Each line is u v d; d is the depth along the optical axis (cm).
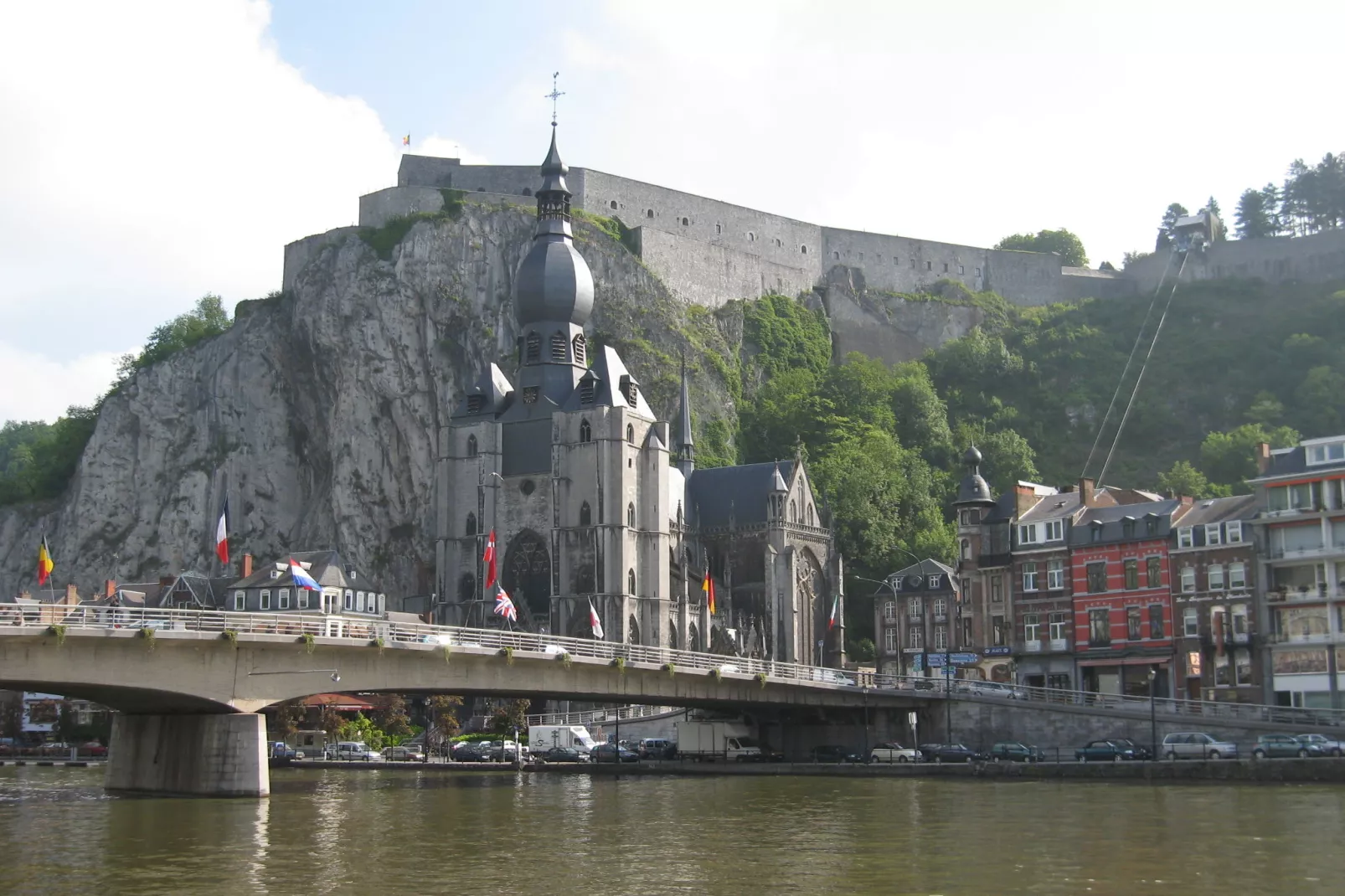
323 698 15350
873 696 12456
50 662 7975
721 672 11356
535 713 16825
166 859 6316
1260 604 12138
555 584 18012
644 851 6556
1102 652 13125
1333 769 9106
